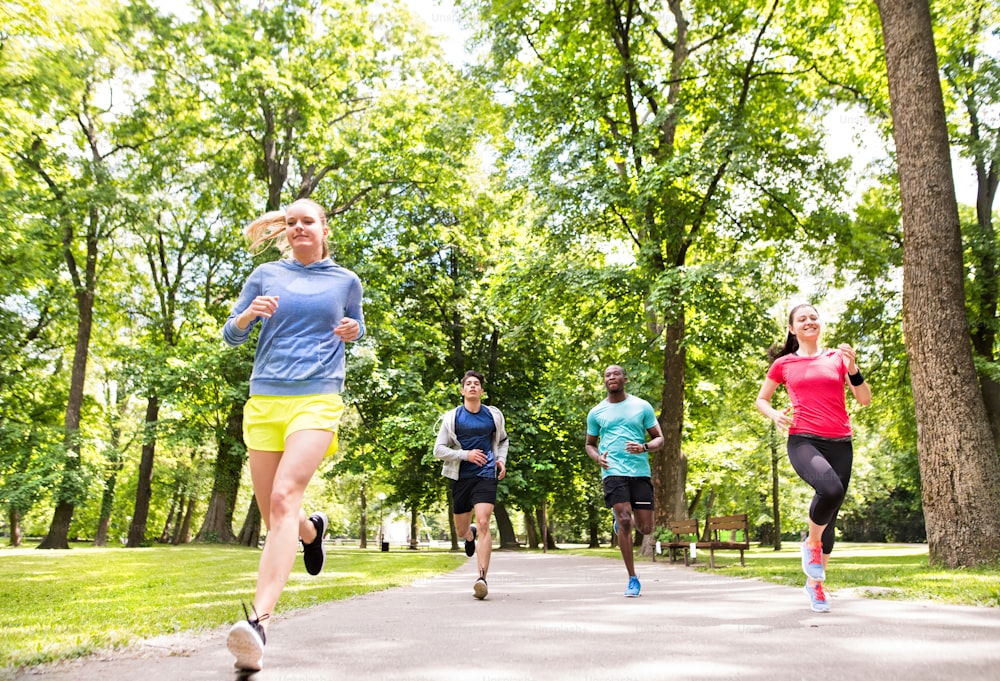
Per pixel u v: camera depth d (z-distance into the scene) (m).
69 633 3.96
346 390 23.66
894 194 21.08
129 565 12.99
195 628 4.22
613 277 17.31
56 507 24.50
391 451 26.00
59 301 24.80
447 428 6.67
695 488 37.69
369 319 24.61
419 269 28.23
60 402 29.45
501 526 33.53
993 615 4.40
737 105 17.52
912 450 24.06
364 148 24.77
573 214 18.25
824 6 17.73
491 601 6.10
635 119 18.64
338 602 6.09
